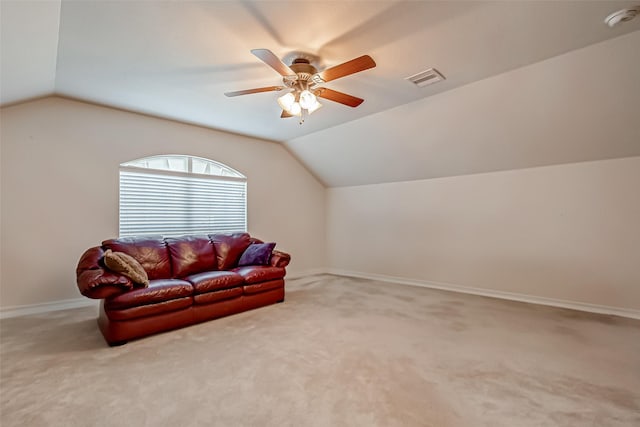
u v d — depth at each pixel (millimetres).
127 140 3910
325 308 3537
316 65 2717
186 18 2086
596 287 3369
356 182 5652
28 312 3289
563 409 1649
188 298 2947
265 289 3611
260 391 1837
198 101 3568
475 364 2154
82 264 2717
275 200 5438
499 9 2020
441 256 4609
